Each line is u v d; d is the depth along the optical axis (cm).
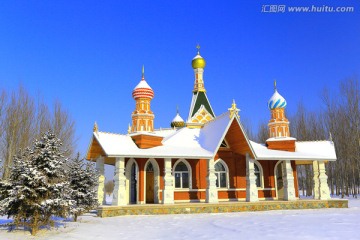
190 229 1569
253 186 2650
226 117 2727
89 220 1973
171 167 2714
